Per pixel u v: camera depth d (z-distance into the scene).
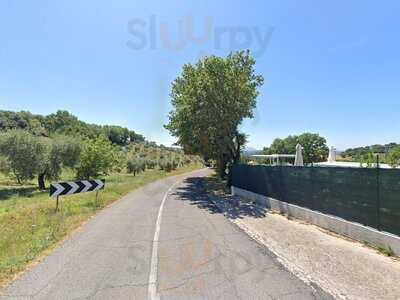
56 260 7.40
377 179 8.86
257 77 25.05
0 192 32.22
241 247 8.75
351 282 6.20
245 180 21.06
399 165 27.03
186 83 25.22
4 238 9.59
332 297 5.49
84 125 131.12
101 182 16.25
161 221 12.63
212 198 21.22
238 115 23.89
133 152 88.75
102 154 37.91
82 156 36.66
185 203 18.55
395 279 6.39
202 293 5.59
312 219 12.23
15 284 5.91
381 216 8.70
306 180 12.93
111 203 18.17
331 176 11.14
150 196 22.16
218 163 39.75
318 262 7.46
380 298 5.50
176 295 5.50
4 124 112.25
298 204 13.67
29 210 14.70
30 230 10.60
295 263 7.36
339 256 7.95
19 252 7.99
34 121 124.81
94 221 12.45
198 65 23.53
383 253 8.21
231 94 23.03
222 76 22.83
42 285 5.88
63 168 37.81
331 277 6.46
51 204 16.42
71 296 5.41
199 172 63.44
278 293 5.62
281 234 10.46
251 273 6.65
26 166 32.72
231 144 26.61
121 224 11.90
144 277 6.36
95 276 6.38
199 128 24.86
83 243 8.99
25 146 32.69
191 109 23.41
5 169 32.94
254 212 15.30
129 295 5.48
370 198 9.15
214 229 11.22
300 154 25.11
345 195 10.34
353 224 9.71
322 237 10.03
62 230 10.43
